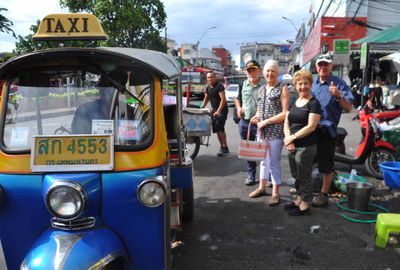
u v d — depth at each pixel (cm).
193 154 745
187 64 3431
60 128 263
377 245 392
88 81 265
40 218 248
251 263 364
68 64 262
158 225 252
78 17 274
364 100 1157
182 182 375
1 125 259
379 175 626
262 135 514
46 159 244
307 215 480
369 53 1165
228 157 816
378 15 1819
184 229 445
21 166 248
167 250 270
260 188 552
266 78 518
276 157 511
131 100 263
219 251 389
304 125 456
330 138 489
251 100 569
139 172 246
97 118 263
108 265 235
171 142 374
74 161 244
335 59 1370
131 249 251
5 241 253
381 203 520
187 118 716
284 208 502
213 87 811
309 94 456
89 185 236
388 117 664
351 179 559
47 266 214
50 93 264
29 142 257
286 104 501
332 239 412
